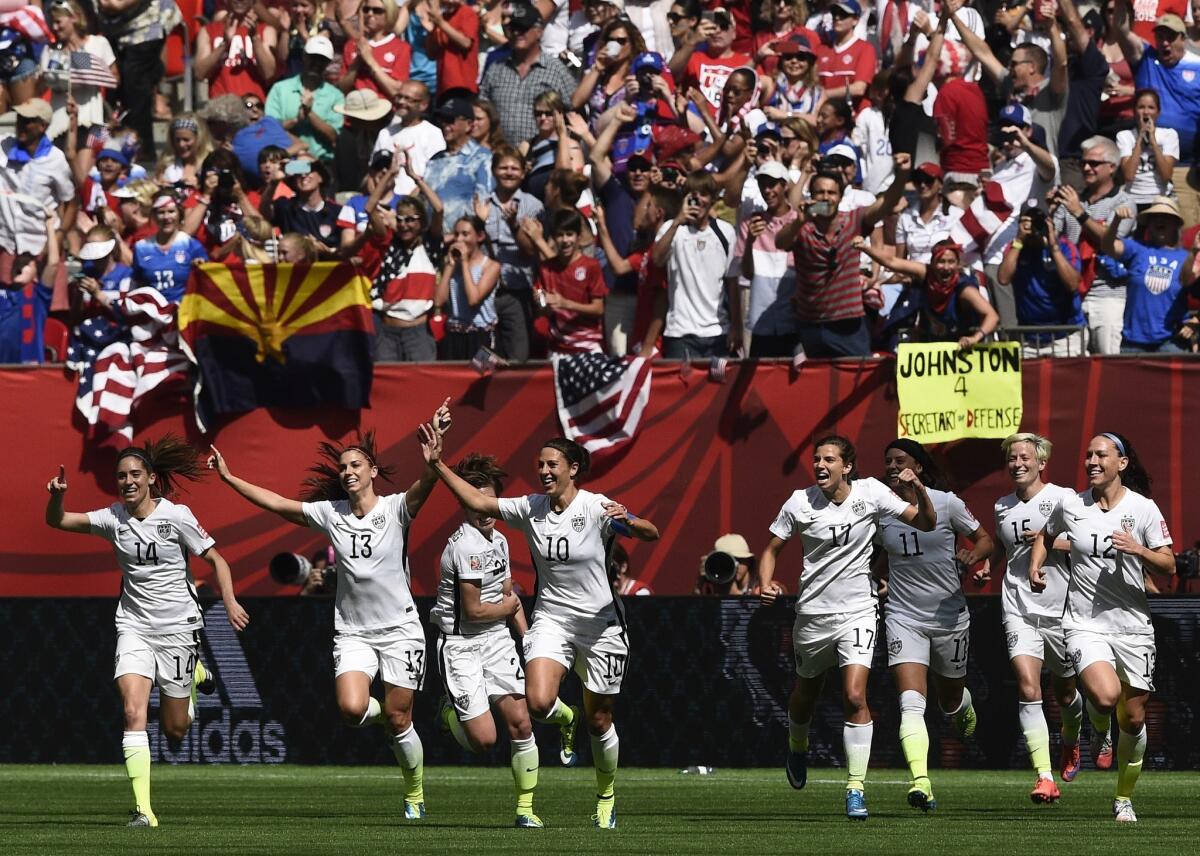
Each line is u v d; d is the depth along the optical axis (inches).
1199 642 1633.9
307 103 2348.7
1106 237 1927.9
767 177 1908.2
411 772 1218.6
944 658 1293.1
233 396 1998.0
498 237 2025.1
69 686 1824.6
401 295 2004.2
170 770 1752.0
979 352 1851.6
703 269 1937.7
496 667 1334.9
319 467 1259.2
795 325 1918.1
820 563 1240.2
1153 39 2274.9
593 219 2085.4
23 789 1528.1
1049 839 1021.8
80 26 2452.0
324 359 1980.8
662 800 1401.3
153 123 2566.4
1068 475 1854.1
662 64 2119.8
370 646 1189.1
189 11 2600.9
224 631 1807.3
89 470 2025.1
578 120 2174.0
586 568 1151.6
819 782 1592.0
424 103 2233.0
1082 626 1183.6
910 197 2096.5
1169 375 1838.1
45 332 2140.7
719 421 1913.1
